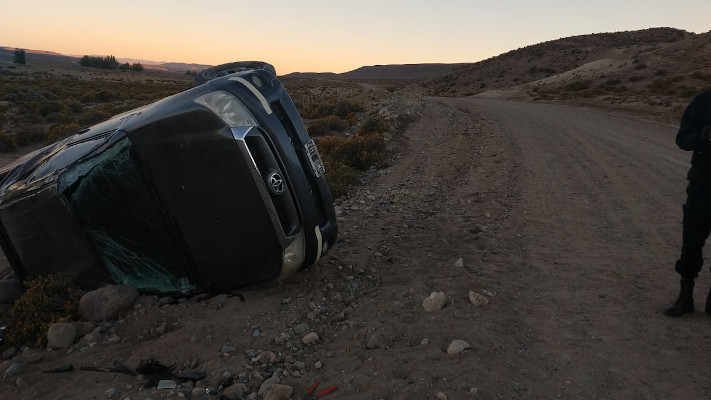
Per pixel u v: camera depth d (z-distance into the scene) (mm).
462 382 3152
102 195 4570
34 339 4508
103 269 4891
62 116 27688
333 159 14828
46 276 5109
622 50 81375
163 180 4355
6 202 4957
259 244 4398
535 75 112125
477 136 19422
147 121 4391
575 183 10695
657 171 11461
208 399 3270
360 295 5016
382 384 3199
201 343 4078
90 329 4449
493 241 6695
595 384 3197
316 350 3889
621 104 33000
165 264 4680
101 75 109000
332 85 83688
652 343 3695
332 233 4961
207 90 4465
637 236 6785
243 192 4277
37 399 3477
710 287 4773
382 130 19734
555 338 3883
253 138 4309
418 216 8336
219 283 4652
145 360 3719
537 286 5074
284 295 4883
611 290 4844
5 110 31766
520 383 3217
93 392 3465
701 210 3826
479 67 129500
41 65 137625
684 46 65688
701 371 3277
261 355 3721
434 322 4141
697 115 3779
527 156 14422
